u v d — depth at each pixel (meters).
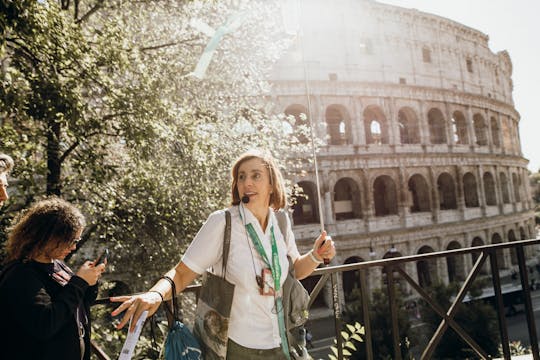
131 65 9.66
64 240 2.40
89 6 11.86
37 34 7.09
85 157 8.82
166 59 12.29
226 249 2.37
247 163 2.61
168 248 11.95
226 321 2.26
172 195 11.72
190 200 11.55
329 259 2.79
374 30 39.38
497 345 20.38
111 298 2.56
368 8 39.16
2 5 6.01
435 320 21.58
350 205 37.91
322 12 37.12
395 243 35.62
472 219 40.09
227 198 12.23
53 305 2.11
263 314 2.36
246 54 13.80
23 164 7.92
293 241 2.80
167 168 11.77
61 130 9.52
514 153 50.72
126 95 9.12
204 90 13.62
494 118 48.69
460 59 44.94
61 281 2.44
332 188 34.16
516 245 4.45
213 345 2.24
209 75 13.27
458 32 45.41
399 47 40.47
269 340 2.36
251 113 14.67
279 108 34.00
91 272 2.33
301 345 2.56
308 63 35.66
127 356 1.85
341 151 35.12
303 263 2.77
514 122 55.22
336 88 35.66
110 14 11.80
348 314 21.42
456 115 44.59
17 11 6.18
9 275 2.20
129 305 2.00
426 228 36.94
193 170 11.52
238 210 2.52
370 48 39.41
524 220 51.09
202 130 12.29
